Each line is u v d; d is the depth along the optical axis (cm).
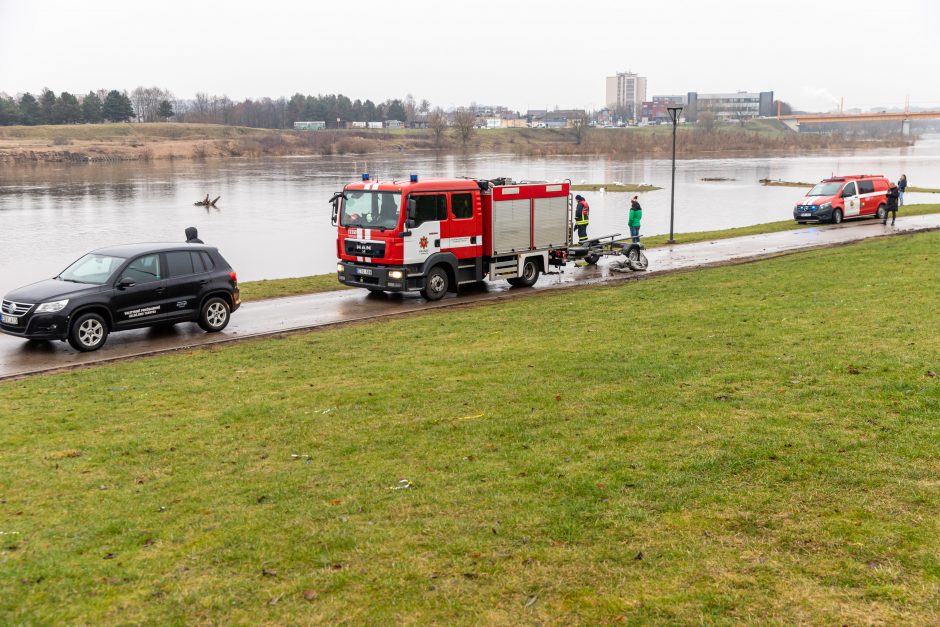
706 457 803
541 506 708
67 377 1270
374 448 880
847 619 529
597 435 887
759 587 571
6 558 634
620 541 642
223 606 562
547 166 12319
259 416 1012
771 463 782
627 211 5734
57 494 767
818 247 2741
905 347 1185
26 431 968
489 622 537
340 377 1210
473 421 956
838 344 1234
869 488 716
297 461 848
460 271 2092
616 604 554
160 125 18725
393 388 1124
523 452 845
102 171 11319
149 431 962
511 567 605
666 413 949
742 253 2703
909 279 1809
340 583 589
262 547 646
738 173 10450
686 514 684
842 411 919
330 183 9006
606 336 1423
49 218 5659
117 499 752
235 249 4041
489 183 2142
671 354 1242
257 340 1587
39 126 17475
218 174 10619
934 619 525
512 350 1348
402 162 13750
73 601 570
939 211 3947
